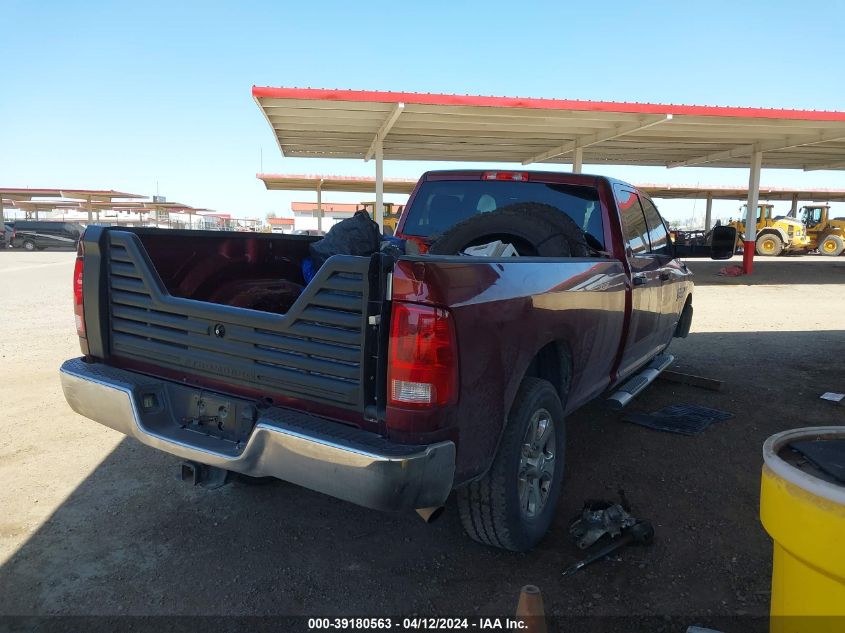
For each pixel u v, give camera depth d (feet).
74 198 172.45
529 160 70.90
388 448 7.68
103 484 12.99
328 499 12.58
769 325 34.01
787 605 6.29
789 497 5.98
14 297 43.47
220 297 13.05
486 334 8.45
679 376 21.18
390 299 7.86
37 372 21.86
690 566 10.28
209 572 9.96
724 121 49.16
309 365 8.57
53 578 9.70
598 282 12.17
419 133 54.49
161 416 10.11
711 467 14.32
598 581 9.84
